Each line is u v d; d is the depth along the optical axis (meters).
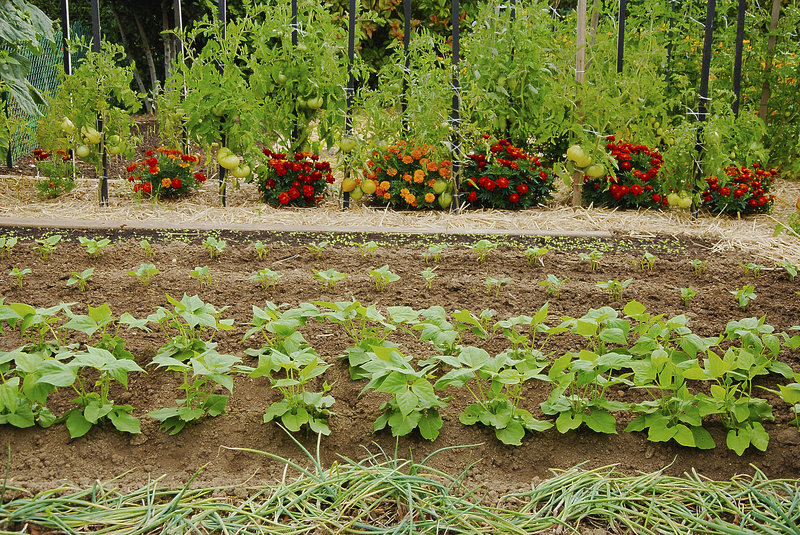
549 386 3.15
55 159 6.80
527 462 2.68
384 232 5.62
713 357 2.62
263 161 6.67
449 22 12.51
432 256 4.87
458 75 6.59
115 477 2.49
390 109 8.12
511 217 6.43
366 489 2.39
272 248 5.02
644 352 3.05
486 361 2.77
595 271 4.80
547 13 6.89
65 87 6.51
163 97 7.61
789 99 8.48
